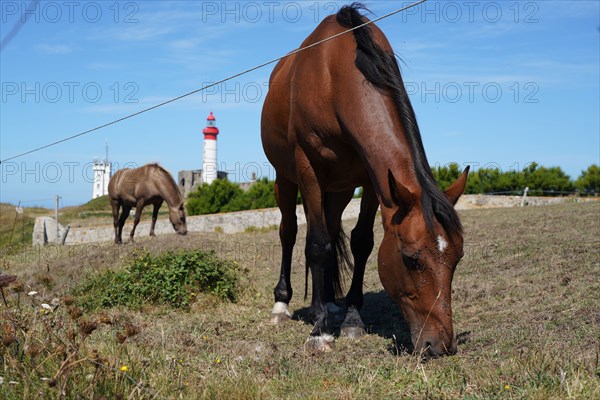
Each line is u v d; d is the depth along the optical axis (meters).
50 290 8.28
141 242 13.03
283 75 6.12
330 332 5.77
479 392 3.56
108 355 4.04
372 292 7.63
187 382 3.75
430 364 4.15
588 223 10.34
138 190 15.18
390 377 3.96
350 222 17.36
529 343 4.48
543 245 8.70
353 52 5.05
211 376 3.95
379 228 14.27
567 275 6.62
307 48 5.50
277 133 6.22
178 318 6.55
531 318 5.24
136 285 7.24
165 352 4.51
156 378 3.70
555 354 4.01
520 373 3.74
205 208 25.28
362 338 5.53
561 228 10.14
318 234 5.46
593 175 26.73
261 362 4.55
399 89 4.75
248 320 6.47
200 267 7.52
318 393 3.73
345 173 5.46
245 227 21.23
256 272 9.77
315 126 5.28
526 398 3.37
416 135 4.58
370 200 5.69
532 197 20.53
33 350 3.63
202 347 5.09
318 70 5.25
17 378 3.52
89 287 7.80
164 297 7.11
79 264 10.27
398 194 4.21
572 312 5.16
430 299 4.07
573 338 4.44
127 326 3.96
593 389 3.38
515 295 6.20
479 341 4.76
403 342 5.18
